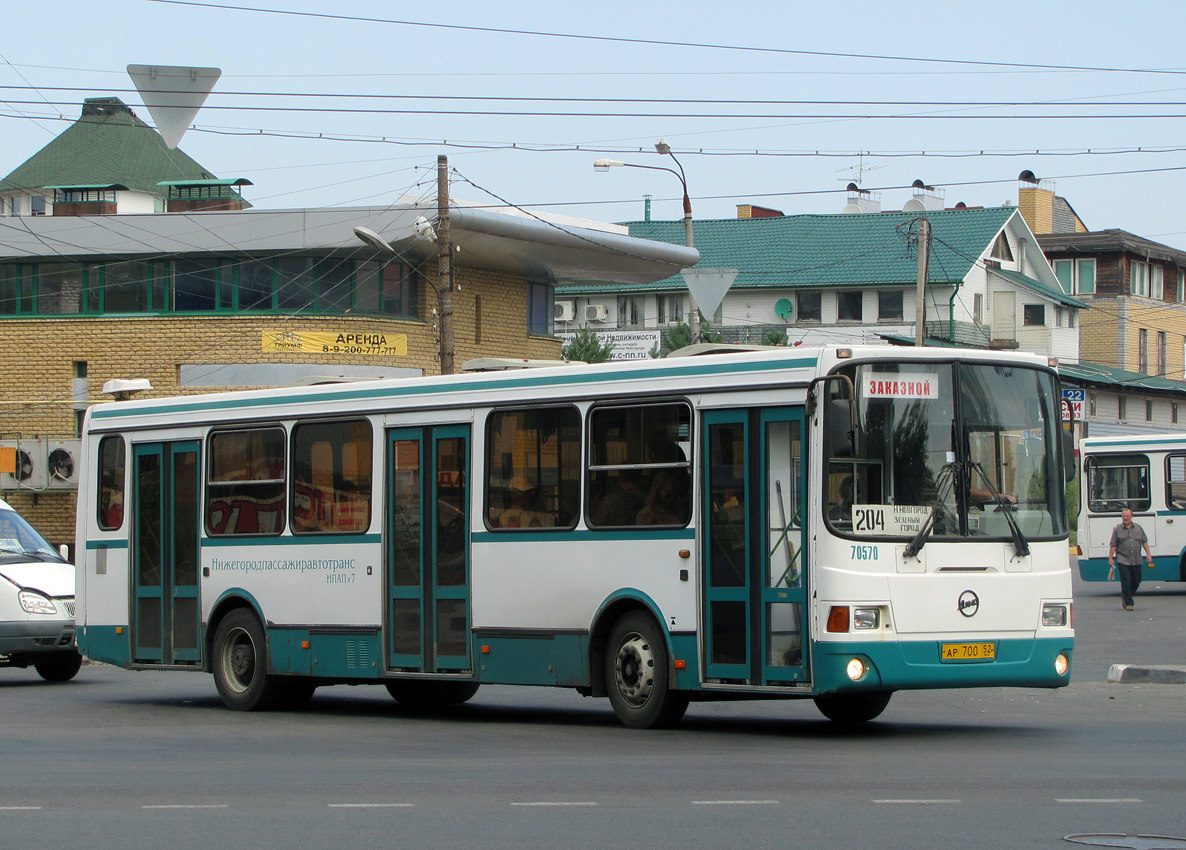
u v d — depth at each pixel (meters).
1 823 10.05
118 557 20.45
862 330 75.94
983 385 14.74
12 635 22.36
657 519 15.23
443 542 16.95
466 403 16.91
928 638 14.06
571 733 15.47
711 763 12.73
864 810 10.23
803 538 14.06
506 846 9.10
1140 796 10.77
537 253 43.47
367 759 13.41
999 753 13.31
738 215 88.50
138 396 42.72
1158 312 88.06
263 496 18.84
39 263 44.06
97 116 88.75
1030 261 81.56
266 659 18.55
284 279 42.41
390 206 41.22
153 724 17.05
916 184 84.62
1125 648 26.20
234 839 9.41
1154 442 38.69
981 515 14.50
